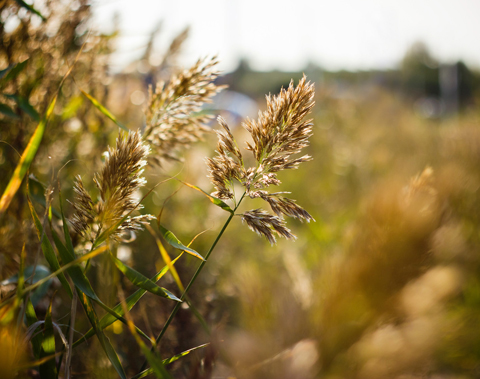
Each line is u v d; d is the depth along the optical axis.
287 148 0.78
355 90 6.97
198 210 2.28
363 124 5.78
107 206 0.74
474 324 1.17
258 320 1.09
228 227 2.51
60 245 0.75
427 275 1.05
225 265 1.98
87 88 1.48
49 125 1.29
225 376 1.00
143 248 1.41
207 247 2.06
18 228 1.06
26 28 1.20
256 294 1.13
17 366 0.69
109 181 0.73
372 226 1.11
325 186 3.88
